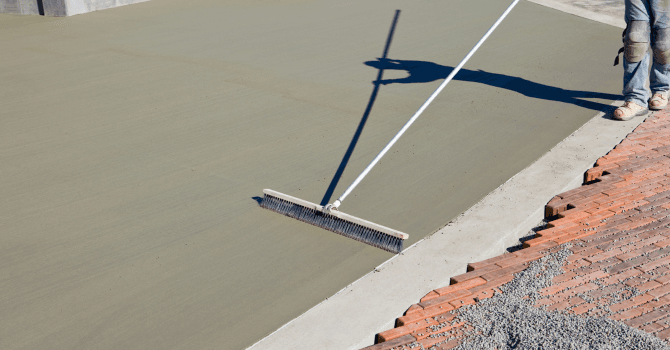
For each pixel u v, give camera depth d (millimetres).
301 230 3752
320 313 2924
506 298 3029
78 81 6934
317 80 6879
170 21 10055
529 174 4414
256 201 4113
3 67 7484
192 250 3523
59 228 3770
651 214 3875
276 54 8023
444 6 11336
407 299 3025
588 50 8094
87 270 3324
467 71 7176
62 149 5027
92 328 2855
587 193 4137
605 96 6191
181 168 4641
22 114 5863
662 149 4824
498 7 11180
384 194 4172
